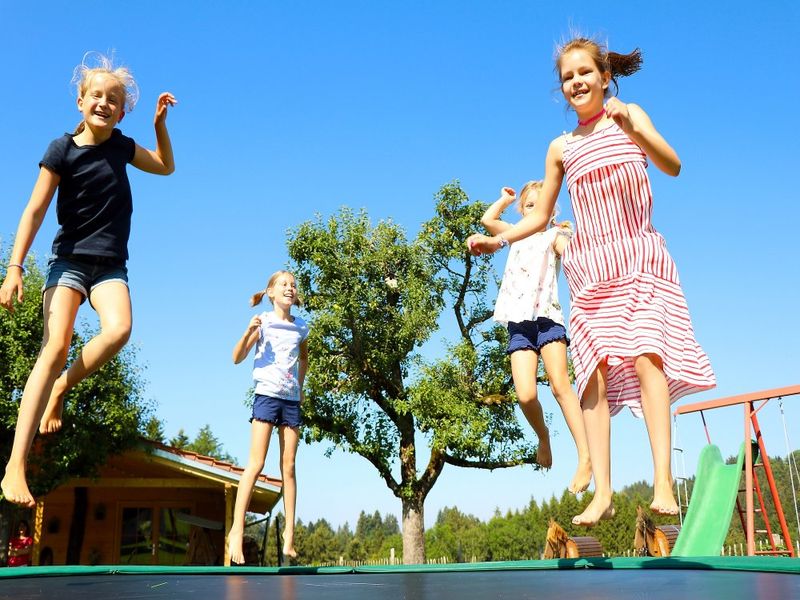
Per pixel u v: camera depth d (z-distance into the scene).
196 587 1.77
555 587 1.50
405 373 13.37
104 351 2.44
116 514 13.41
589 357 2.28
